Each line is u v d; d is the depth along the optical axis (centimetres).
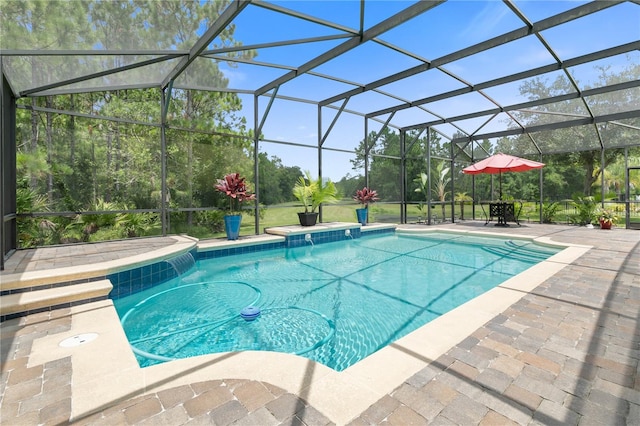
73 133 677
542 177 1227
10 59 458
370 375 203
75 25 403
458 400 178
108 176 713
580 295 354
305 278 545
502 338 252
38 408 174
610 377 199
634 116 891
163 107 754
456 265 627
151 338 327
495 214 1153
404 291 469
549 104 929
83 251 549
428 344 243
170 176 789
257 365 214
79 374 207
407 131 1270
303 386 191
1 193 411
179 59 611
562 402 176
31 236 746
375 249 805
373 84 847
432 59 705
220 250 708
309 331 341
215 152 855
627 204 1013
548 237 814
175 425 160
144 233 812
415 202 1248
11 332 278
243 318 373
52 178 657
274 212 994
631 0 461
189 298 446
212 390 188
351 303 421
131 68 536
